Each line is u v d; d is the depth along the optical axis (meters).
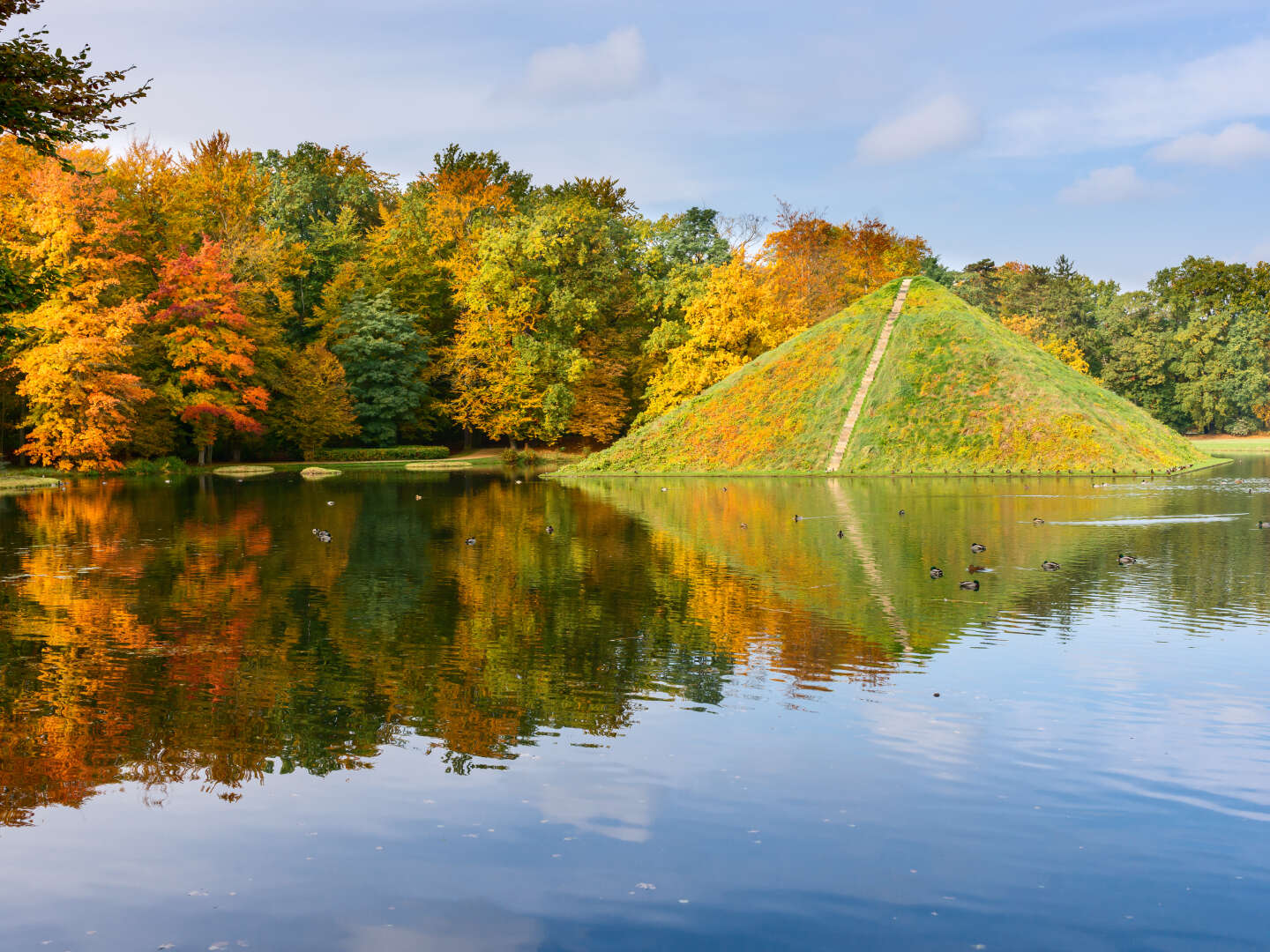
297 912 7.40
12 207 54.72
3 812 9.16
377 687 13.23
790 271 93.06
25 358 54.06
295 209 87.00
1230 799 9.39
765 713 12.05
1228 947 6.94
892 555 24.91
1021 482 50.50
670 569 22.88
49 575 22.17
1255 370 120.75
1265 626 16.61
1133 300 133.00
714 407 66.44
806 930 7.16
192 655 14.91
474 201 92.06
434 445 85.81
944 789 9.65
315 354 72.62
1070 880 7.89
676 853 8.33
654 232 95.50
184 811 9.18
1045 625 16.80
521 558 24.78
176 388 61.66
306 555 25.28
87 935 7.08
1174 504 38.00
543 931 7.14
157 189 66.12
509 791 9.63
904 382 63.25
